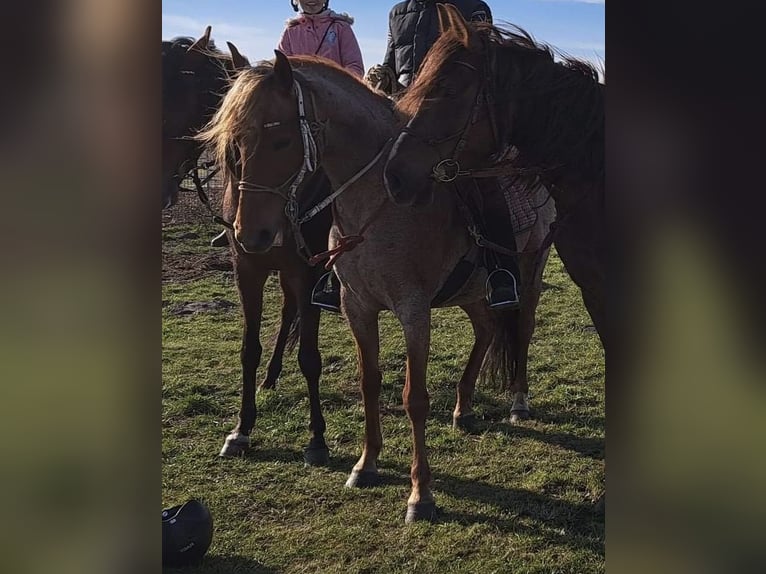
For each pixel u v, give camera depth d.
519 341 4.16
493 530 3.03
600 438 4.03
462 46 2.83
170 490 3.43
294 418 4.35
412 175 2.79
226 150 3.16
